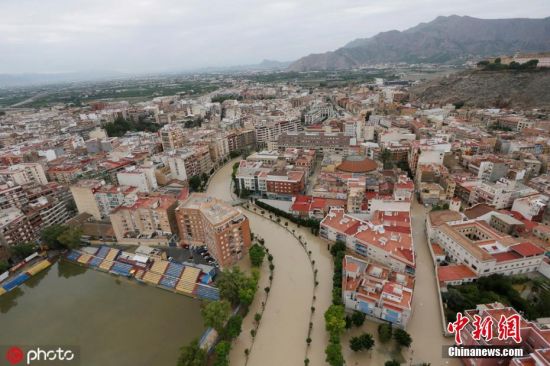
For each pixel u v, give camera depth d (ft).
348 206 563.89
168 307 415.64
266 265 476.13
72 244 532.73
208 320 340.59
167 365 331.98
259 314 382.22
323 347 338.34
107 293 453.17
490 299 360.07
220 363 303.89
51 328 396.37
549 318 331.77
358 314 349.00
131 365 335.88
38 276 508.53
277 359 328.90
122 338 371.56
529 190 575.38
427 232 519.19
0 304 457.68
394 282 371.97
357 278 388.98
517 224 474.49
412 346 329.52
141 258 490.49
